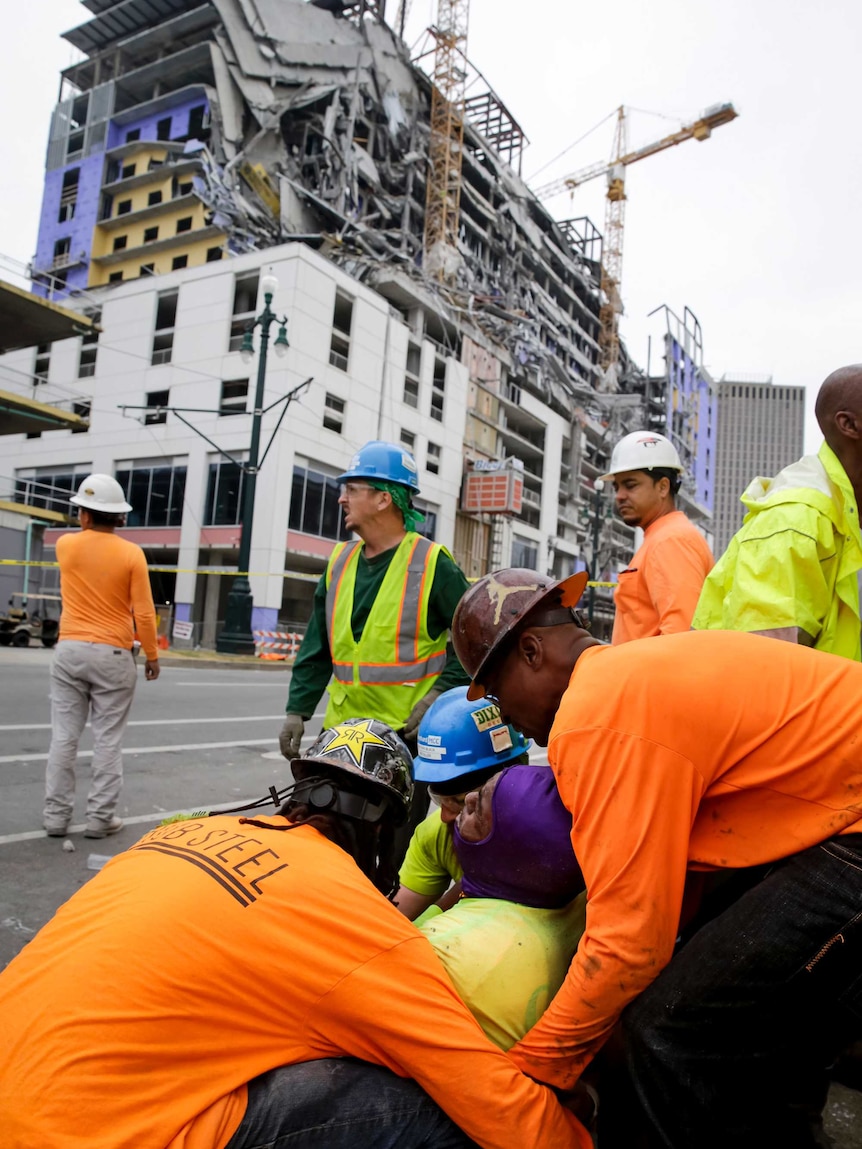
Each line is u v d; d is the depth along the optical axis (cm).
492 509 4519
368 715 289
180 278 3653
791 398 18625
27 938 284
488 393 4941
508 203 6556
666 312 9031
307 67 4838
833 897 134
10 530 2525
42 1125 113
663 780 133
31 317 1977
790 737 137
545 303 7112
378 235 4644
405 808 169
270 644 2472
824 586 187
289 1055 132
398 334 3962
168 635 2608
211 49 4625
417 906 226
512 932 160
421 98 5947
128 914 128
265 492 3247
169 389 3606
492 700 176
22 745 616
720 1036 139
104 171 5109
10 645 2048
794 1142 158
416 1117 136
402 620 287
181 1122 120
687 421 9450
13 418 2228
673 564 271
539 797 163
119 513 416
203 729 779
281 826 152
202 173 4647
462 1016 139
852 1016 141
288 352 3297
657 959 135
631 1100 155
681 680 138
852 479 197
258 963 128
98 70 5509
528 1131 134
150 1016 121
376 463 295
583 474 6544
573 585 165
